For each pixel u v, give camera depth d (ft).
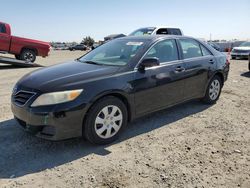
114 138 13.58
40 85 12.28
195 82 18.07
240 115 18.10
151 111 15.38
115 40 18.03
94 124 12.69
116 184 10.05
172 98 16.51
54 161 11.66
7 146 12.91
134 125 15.98
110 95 13.28
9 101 20.58
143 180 10.32
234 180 10.38
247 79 32.19
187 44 18.07
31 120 11.94
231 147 13.23
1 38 44.83
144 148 13.01
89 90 12.35
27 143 13.28
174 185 10.01
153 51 15.51
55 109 11.63
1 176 10.46
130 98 13.93
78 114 12.10
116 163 11.55
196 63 17.98
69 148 12.89
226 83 29.30
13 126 15.31
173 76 16.16
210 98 20.13
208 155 12.36
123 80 13.60
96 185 9.98
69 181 10.21
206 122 16.66
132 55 14.92
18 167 11.12
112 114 13.32
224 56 21.11
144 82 14.48
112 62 15.08
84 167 11.21
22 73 36.60
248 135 14.75
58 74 13.35
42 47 49.52
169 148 13.03
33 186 9.89
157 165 11.43
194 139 14.11
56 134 11.83
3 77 32.68
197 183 10.16
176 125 16.06
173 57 16.67
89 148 12.93
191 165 11.46
